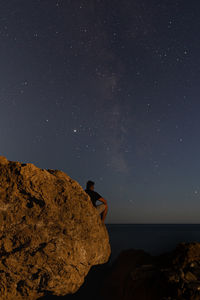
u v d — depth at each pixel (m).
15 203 3.01
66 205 3.27
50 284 2.88
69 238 3.12
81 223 3.33
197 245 4.12
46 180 3.26
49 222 3.09
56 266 2.93
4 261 2.80
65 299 3.25
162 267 3.77
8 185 3.03
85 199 3.55
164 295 3.07
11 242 2.90
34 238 2.95
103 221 4.35
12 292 2.81
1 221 2.91
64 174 3.73
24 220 2.99
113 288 3.59
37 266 2.86
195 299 2.87
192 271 3.49
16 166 3.10
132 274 3.59
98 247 3.52
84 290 3.41
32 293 2.88
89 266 3.36
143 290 3.24
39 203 3.10
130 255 4.46
